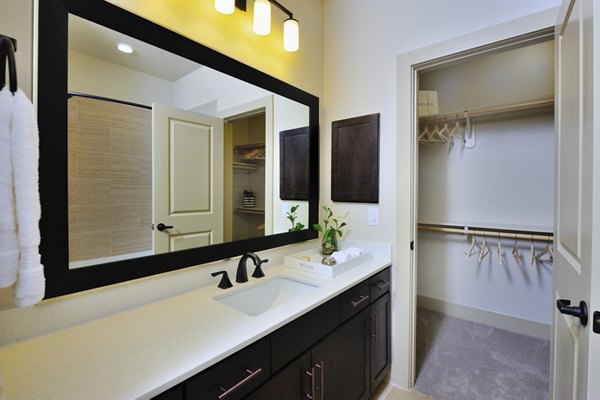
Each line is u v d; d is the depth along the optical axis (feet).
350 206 6.58
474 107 8.78
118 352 2.56
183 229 4.19
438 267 9.55
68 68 3.03
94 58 3.23
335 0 6.81
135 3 3.51
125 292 3.48
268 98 5.44
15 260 1.63
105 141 3.36
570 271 3.07
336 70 6.77
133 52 3.57
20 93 1.69
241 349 2.76
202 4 4.26
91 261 3.22
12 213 1.63
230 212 4.88
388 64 5.98
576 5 2.90
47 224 2.89
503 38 4.71
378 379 5.51
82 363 2.39
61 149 2.99
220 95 4.59
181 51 3.99
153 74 3.78
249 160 5.18
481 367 6.54
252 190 5.24
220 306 3.60
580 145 2.69
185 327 3.04
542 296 7.88
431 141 9.13
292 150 6.01
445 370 6.44
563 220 3.46
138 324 3.11
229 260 4.82
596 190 2.23
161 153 3.93
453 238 9.25
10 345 2.66
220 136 4.67
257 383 2.95
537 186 7.90
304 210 6.36
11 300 2.70
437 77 9.36
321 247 6.46
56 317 2.96
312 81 6.59
